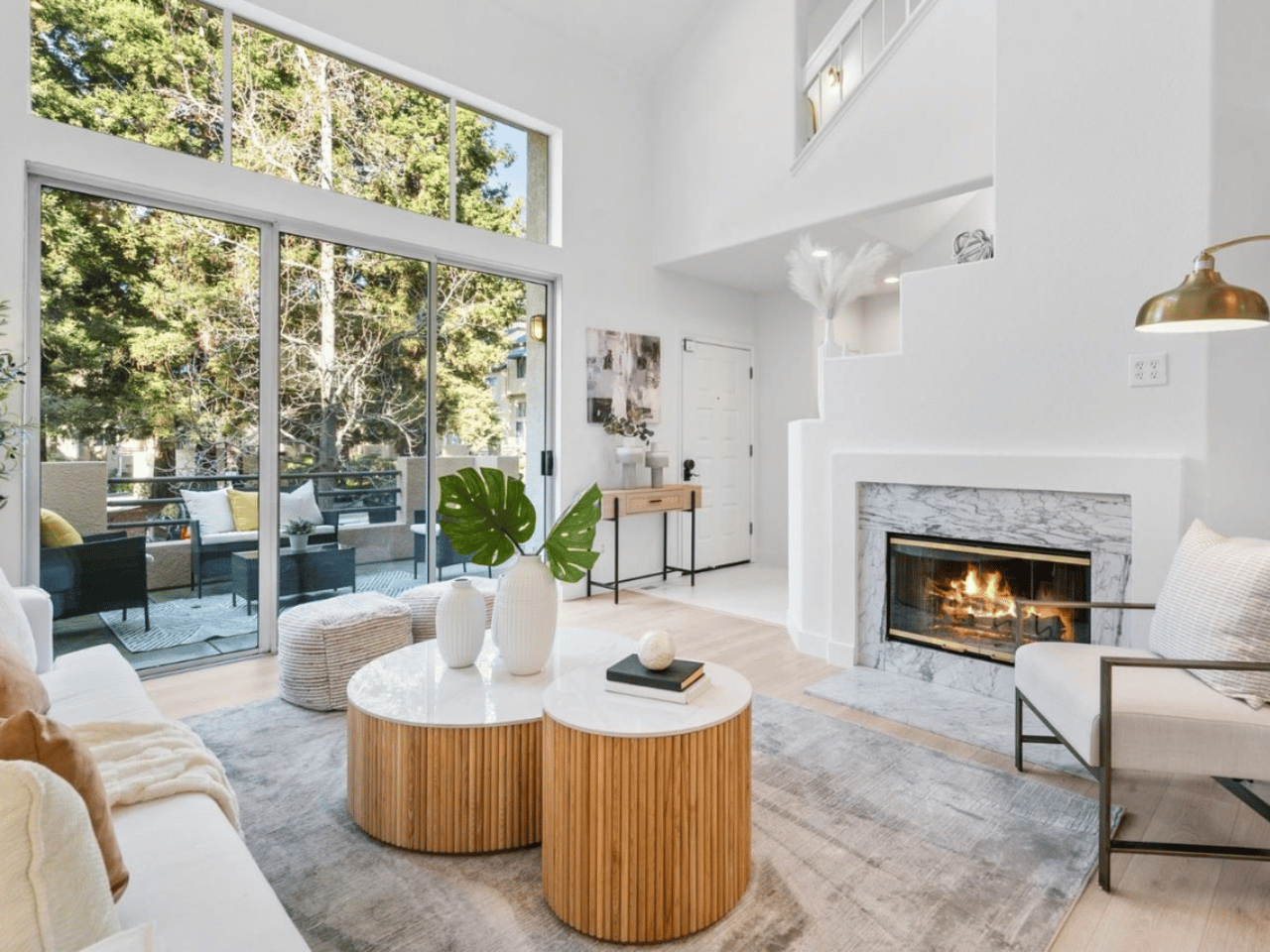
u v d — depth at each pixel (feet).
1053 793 7.29
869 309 21.44
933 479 10.44
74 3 10.14
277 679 10.68
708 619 14.75
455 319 14.69
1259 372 8.23
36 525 9.87
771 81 15.31
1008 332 9.80
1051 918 5.35
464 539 7.13
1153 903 5.56
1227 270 8.14
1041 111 9.49
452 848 6.13
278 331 12.08
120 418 10.61
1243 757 5.57
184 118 11.08
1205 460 8.22
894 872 5.92
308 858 6.07
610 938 5.07
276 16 11.79
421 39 13.64
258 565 11.93
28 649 6.57
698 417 19.70
